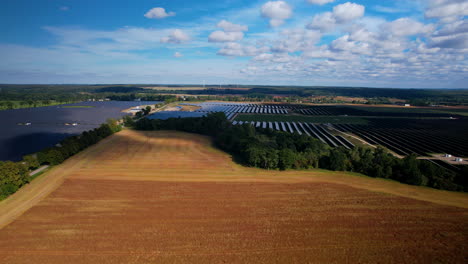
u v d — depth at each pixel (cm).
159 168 7881
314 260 3994
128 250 4131
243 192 6275
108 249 4147
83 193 6091
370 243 4416
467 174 6500
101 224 4828
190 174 7412
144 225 4819
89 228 4694
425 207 5634
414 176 6719
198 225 4850
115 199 5819
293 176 7356
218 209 5444
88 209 5359
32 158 7412
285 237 4538
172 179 7025
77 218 5016
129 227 4750
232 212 5334
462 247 4341
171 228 4741
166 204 5628
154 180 6938
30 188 6303
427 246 4366
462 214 5359
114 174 7325
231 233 4622
